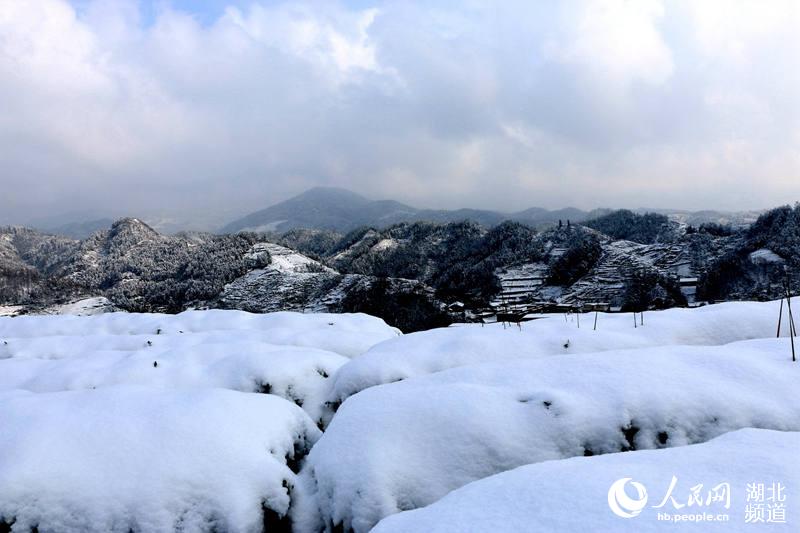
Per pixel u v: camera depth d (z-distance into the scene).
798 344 14.68
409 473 10.66
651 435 11.07
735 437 8.26
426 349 19.48
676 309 24.23
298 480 12.12
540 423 11.43
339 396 17.91
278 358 19.91
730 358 13.08
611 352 14.30
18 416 11.95
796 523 5.32
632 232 182.00
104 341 30.33
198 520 10.23
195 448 11.15
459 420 11.47
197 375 20.42
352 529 10.11
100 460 10.70
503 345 19.06
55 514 9.89
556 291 106.62
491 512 6.49
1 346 30.94
